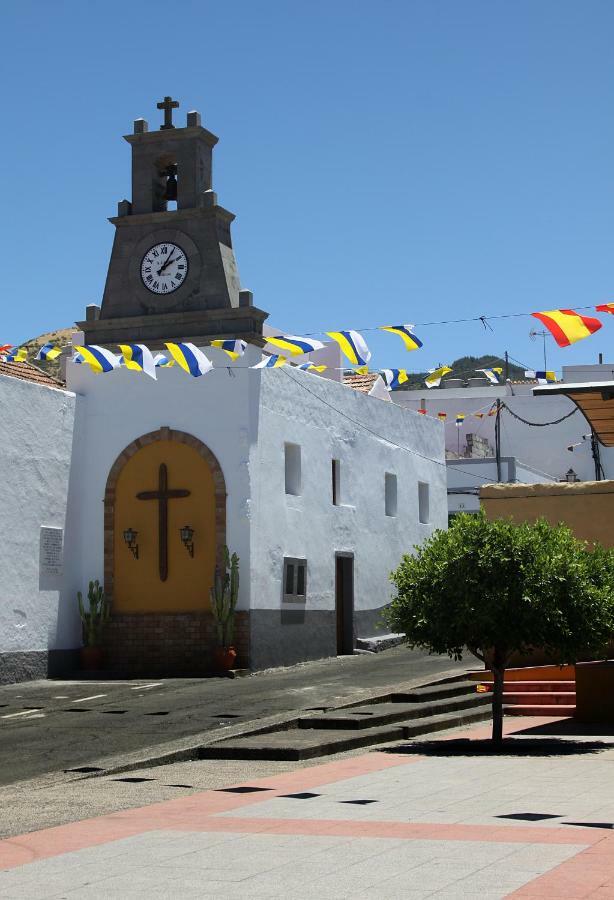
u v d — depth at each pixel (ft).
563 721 57.26
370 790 37.32
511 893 22.63
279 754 46.60
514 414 150.41
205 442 81.76
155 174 93.50
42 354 82.94
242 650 79.25
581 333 47.47
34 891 24.70
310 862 26.30
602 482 68.59
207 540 81.00
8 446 76.54
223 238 91.09
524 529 49.67
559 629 48.26
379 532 101.40
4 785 42.24
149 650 81.05
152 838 30.14
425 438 113.50
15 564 76.69
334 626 91.66
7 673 75.36
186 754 47.70
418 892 23.09
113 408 84.23
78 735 53.62
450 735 53.83
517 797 34.99
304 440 89.35
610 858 25.61
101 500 83.66
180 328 88.53
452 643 49.44
